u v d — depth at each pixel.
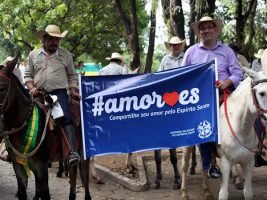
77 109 3.84
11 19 13.15
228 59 3.87
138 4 13.89
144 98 3.72
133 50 8.11
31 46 14.09
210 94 3.63
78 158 3.60
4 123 3.41
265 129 3.53
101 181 5.06
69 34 13.54
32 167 3.56
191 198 4.41
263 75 3.18
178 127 3.71
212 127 3.59
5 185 5.12
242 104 3.37
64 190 4.84
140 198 4.46
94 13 13.71
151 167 5.88
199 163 5.96
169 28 6.60
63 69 3.79
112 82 3.74
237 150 3.43
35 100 3.61
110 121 3.72
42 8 13.09
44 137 3.48
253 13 9.26
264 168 5.64
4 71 3.34
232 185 4.86
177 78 3.68
